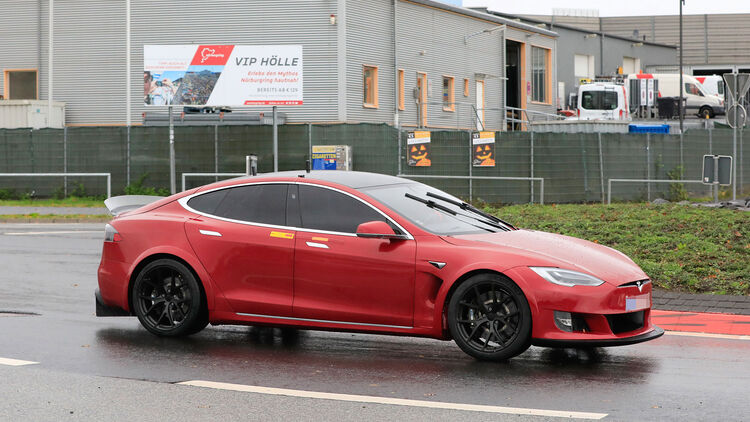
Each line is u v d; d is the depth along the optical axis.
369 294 7.56
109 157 29.92
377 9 37.66
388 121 38.41
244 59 30.45
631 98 54.94
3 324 9.07
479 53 45.09
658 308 9.90
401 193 8.04
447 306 7.40
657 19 79.44
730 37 79.12
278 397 6.20
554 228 16.56
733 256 12.67
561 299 6.99
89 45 37.72
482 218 8.20
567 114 52.84
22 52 38.41
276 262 7.89
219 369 7.10
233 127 29.22
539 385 6.54
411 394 6.28
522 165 28.86
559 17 79.19
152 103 30.77
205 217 8.31
